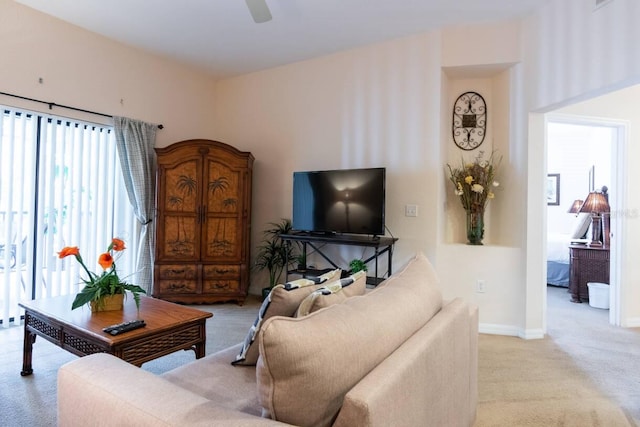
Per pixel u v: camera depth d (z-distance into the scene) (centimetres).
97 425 95
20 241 330
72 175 365
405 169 363
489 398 220
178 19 345
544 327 329
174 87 448
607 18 245
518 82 331
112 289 219
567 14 278
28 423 184
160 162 395
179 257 400
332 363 88
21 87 325
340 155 404
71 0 317
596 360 277
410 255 358
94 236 382
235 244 412
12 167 325
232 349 178
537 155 323
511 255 331
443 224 359
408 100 362
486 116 367
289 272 403
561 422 196
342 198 367
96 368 107
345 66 402
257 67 454
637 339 323
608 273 444
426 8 312
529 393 227
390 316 116
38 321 222
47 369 243
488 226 368
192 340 210
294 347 85
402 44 366
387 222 371
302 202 396
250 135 472
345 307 109
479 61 335
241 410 124
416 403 104
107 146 393
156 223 395
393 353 105
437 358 122
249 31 364
